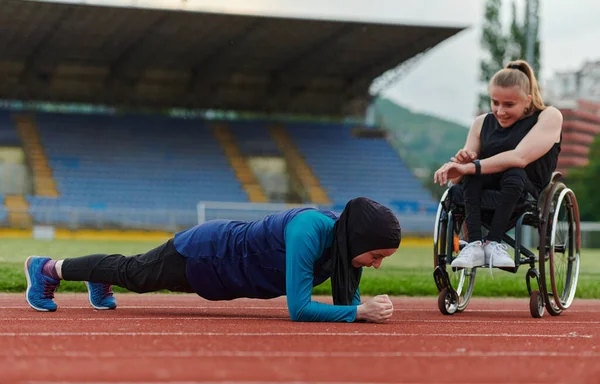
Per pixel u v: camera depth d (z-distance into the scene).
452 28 27.88
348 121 36.56
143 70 31.48
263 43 29.16
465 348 3.20
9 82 31.38
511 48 35.62
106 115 33.56
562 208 5.83
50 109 33.19
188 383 2.27
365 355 2.91
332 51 30.25
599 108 54.66
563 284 5.96
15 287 7.39
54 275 4.88
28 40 27.97
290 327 3.94
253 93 34.12
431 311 5.84
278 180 33.38
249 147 34.09
